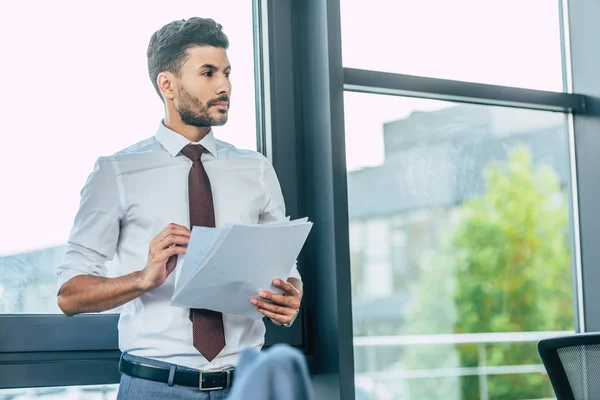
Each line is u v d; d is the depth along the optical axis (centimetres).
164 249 170
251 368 58
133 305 182
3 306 214
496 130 307
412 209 284
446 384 285
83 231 178
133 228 184
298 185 261
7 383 208
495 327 297
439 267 287
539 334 307
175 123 195
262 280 171
